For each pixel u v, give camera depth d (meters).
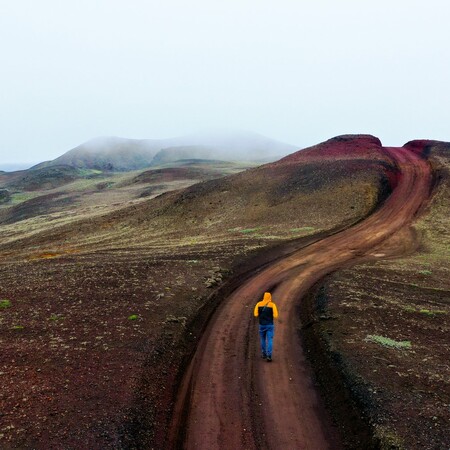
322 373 10.50
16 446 6.87
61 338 11.83
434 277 20.66
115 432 7.46
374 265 23.25
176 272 20.81
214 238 37.28
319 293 17.31
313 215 40.94
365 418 8.14
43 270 24.09
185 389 9.88
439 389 8.95
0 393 8.54
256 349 12.21
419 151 68.75
